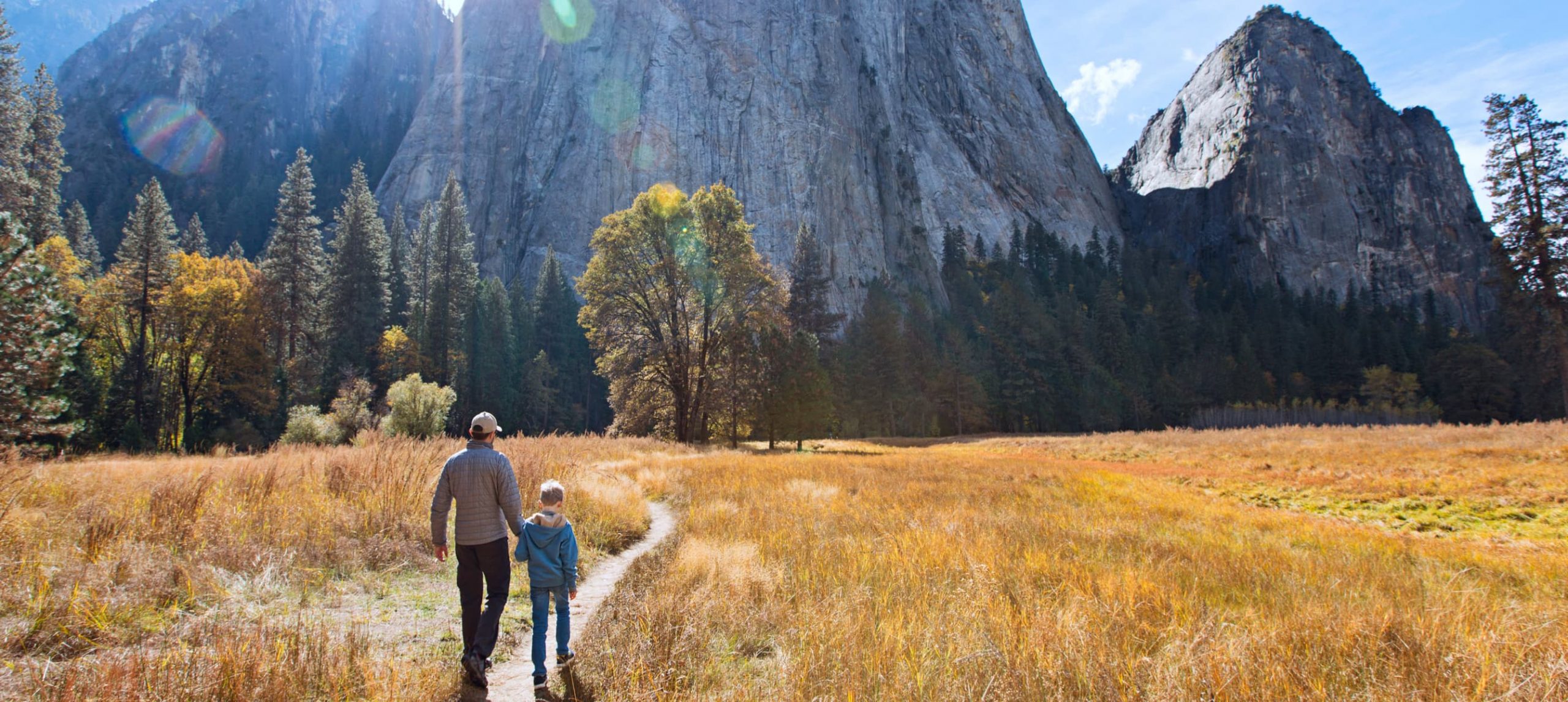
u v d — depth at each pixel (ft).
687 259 117.29
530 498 31.81
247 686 11.60
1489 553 33.19
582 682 14.02
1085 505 46.26
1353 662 14.19
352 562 22.26
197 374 154.20
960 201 506.48
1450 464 67.31
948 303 417.49
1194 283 537.65
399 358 196.34
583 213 359.25
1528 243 131.75
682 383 121.80
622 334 121.60
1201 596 20.56
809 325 225.56
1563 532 39.75
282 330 178.91
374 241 207.10
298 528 24.14
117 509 24.44
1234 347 370.73
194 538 21.79
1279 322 391.04
